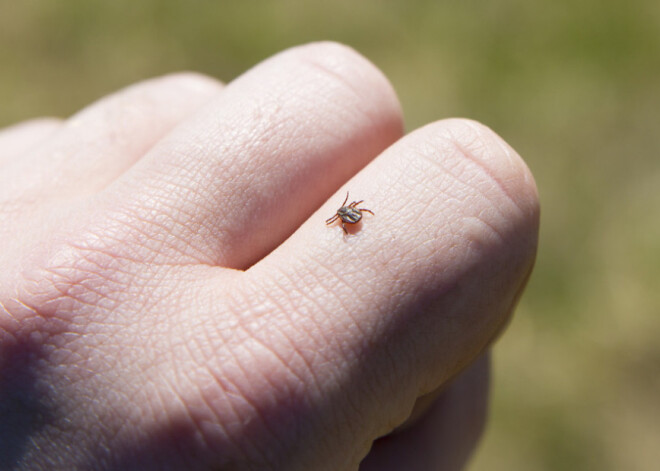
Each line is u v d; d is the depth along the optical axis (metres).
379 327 0.13
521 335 0.31
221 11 0.42
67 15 0.42
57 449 0.13
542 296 0.32
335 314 0.13
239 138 0.15
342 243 0.14
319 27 0.42
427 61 0.40
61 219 0.15
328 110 0.15
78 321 0.14
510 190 0.14
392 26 0.41
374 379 0.13
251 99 0.15
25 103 0.40
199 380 0.13
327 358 0.13
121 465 0.13
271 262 0.14
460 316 0.14
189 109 0.17
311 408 0.13
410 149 0.14
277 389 0.13
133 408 0.13
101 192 0.15
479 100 0.39
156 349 0.13
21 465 0.13
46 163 0.16
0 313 0.13
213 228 0.14
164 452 0.13
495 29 0.41
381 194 0.14
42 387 0.13
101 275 0.14
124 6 0.43
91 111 0.17
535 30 0.41
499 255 0.14
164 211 0.14
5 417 0.13
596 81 0.39
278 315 0.13
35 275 0.14
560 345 0.30
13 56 0.42
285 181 0.15
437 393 0.15
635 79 0.39
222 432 0.13
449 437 0.17
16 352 0.13
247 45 0.41
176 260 0.14
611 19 0.40
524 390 0.29
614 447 0.28
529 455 0.28
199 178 0.14
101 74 0.41
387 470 0.16
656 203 0.34
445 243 0.14
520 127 0.37
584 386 0.29
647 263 0.32
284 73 0.15
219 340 0.13
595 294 0.32
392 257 0.14
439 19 0.41
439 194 0.14
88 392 0.13
